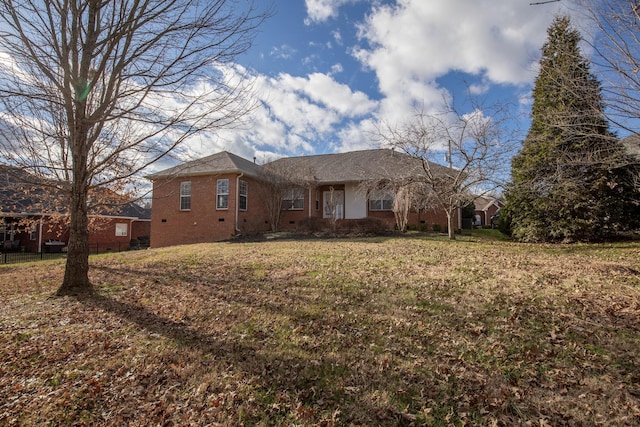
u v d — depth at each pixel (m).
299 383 3.17
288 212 19.48
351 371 3.31
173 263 9.63
